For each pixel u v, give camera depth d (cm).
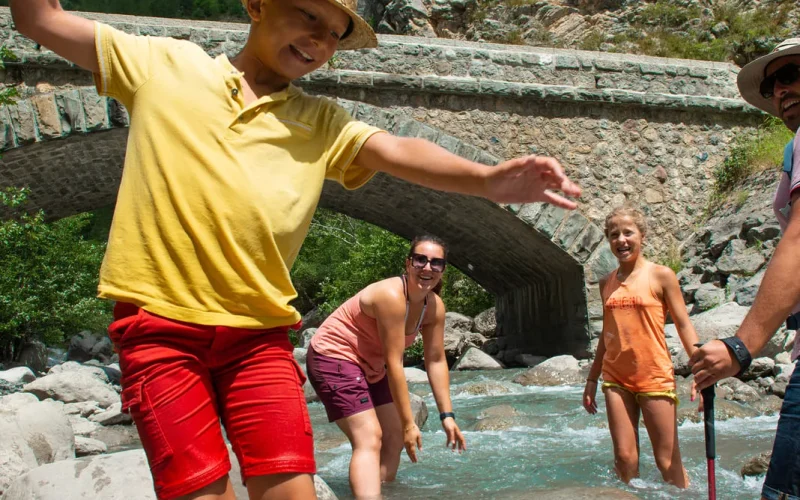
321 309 2478
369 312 403
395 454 445
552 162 167
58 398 848
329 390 404
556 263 1645
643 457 502
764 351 970
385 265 2323
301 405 183
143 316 174
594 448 557
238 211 180
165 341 174
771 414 733
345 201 1872
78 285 1711
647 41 2255
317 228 3088
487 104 1588
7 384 889
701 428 640
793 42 271
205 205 179
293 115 196
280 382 181
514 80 1595
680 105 1667
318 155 197
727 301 1355
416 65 1546
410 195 1695
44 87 1355
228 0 4238
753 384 884
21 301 1539
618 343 434
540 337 1811
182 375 173
